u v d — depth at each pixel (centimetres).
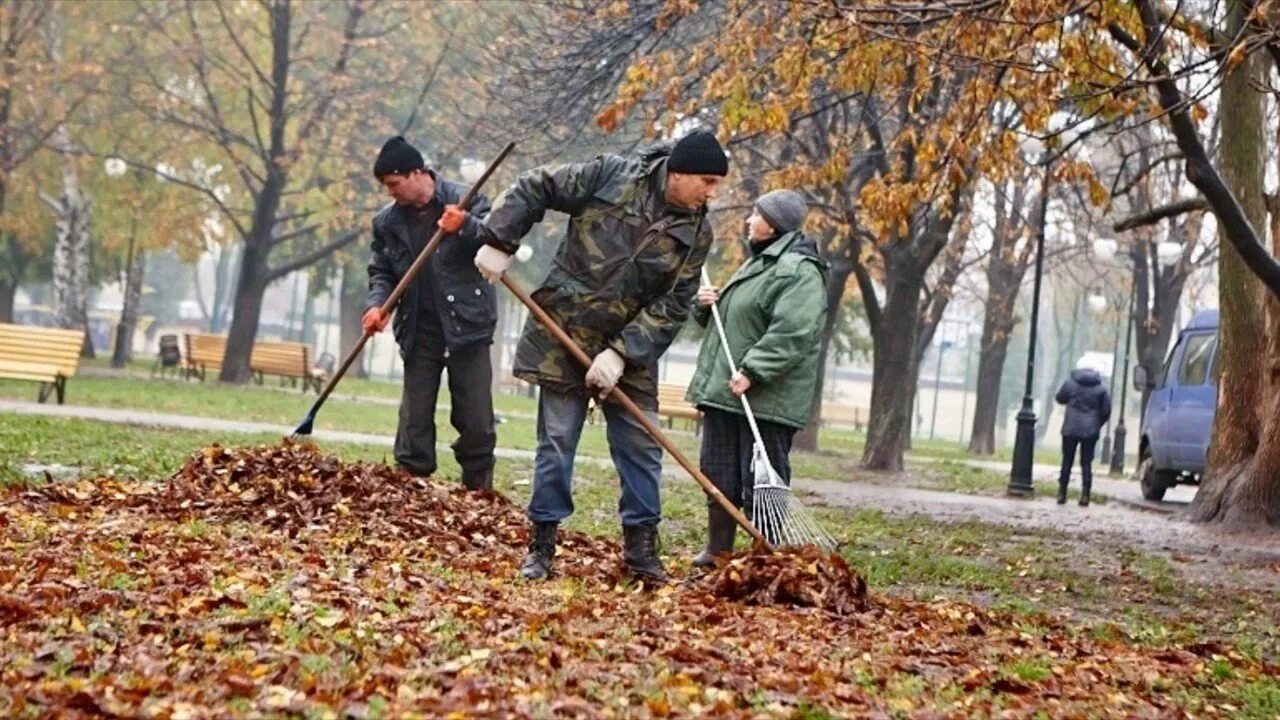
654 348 894
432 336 1188
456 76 4447
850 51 1620
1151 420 2789
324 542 949
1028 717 633
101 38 4681
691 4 2184
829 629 785
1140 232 4241
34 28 4316
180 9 4444
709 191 880
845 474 2889
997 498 2558
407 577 829
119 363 5091
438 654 634
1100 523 2039
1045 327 10612
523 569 897
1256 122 2075
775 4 1838
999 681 691
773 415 1017
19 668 568
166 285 11119
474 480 1209
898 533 1591
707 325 1080
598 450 2866
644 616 757
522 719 532
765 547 883
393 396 4675
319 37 4522
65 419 2066
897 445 3145
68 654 585
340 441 2156
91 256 5800
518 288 891
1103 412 2536
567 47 2836
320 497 1078
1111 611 1088
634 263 881
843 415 7081
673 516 1473
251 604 710
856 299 5106
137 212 4675
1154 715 679
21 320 9244
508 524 1102
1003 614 951
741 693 604
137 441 1762
